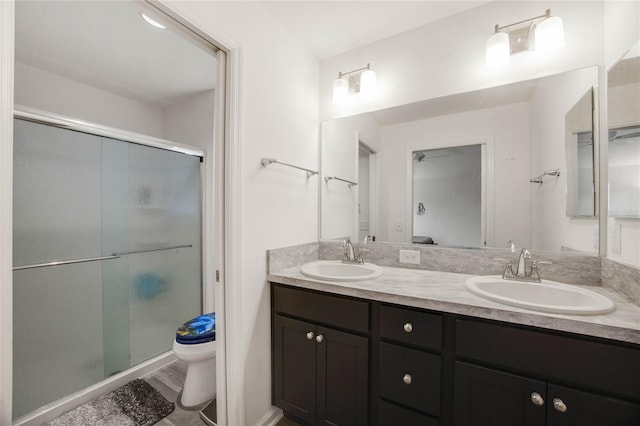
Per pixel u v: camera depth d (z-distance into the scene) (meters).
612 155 1.13
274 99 1.56
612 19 1.15
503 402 0.95
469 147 1.55
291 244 1.71
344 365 1.28
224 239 1.33
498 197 1.48
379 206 1.81
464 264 1.54
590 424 0.83
